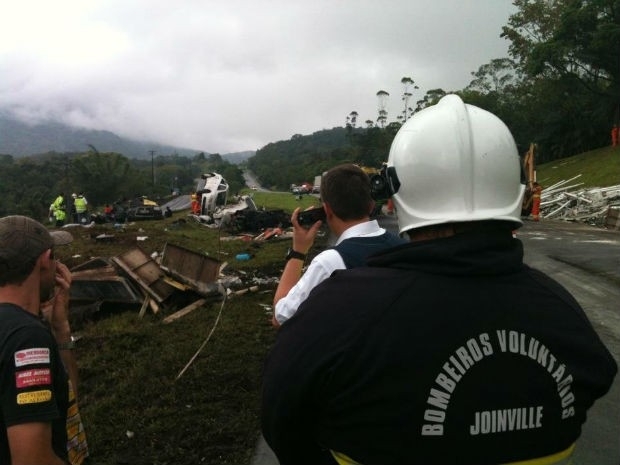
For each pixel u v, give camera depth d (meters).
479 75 69.31
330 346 1.21
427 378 1.15
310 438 1.35
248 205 25.34
